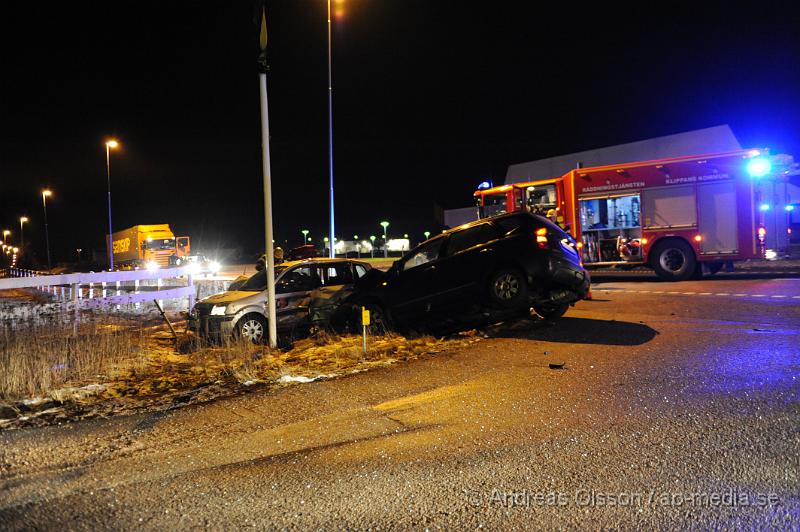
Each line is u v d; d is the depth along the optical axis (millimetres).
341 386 6367
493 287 9219
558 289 9203
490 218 9812
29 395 6516
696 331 8453
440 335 9594
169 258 49156
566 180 18391
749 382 5699
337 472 4031
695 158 16203
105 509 3551
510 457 4184
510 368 6848
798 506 3328
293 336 10992
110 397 6480
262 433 4914
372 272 10734
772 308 10109
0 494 3801
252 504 3578
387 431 4855
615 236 17344
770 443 4191
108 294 18812
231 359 8336
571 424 4805
